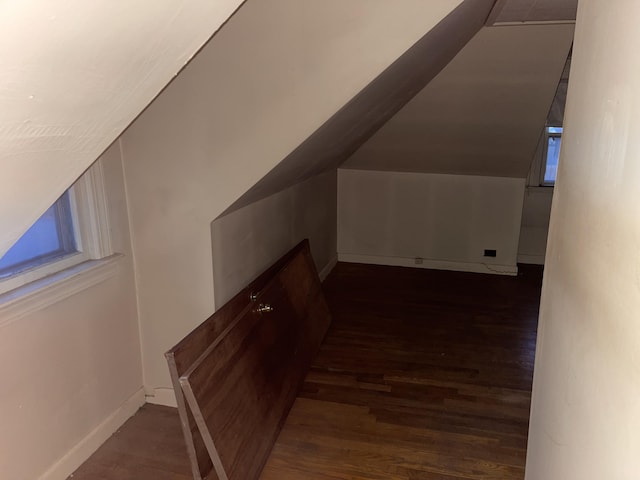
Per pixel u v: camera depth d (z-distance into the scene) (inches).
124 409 97.9
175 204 92.4
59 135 41.1
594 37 42.5
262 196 112.7
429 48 84.0
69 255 83.7
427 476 85.0
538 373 60.8
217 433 73.2
